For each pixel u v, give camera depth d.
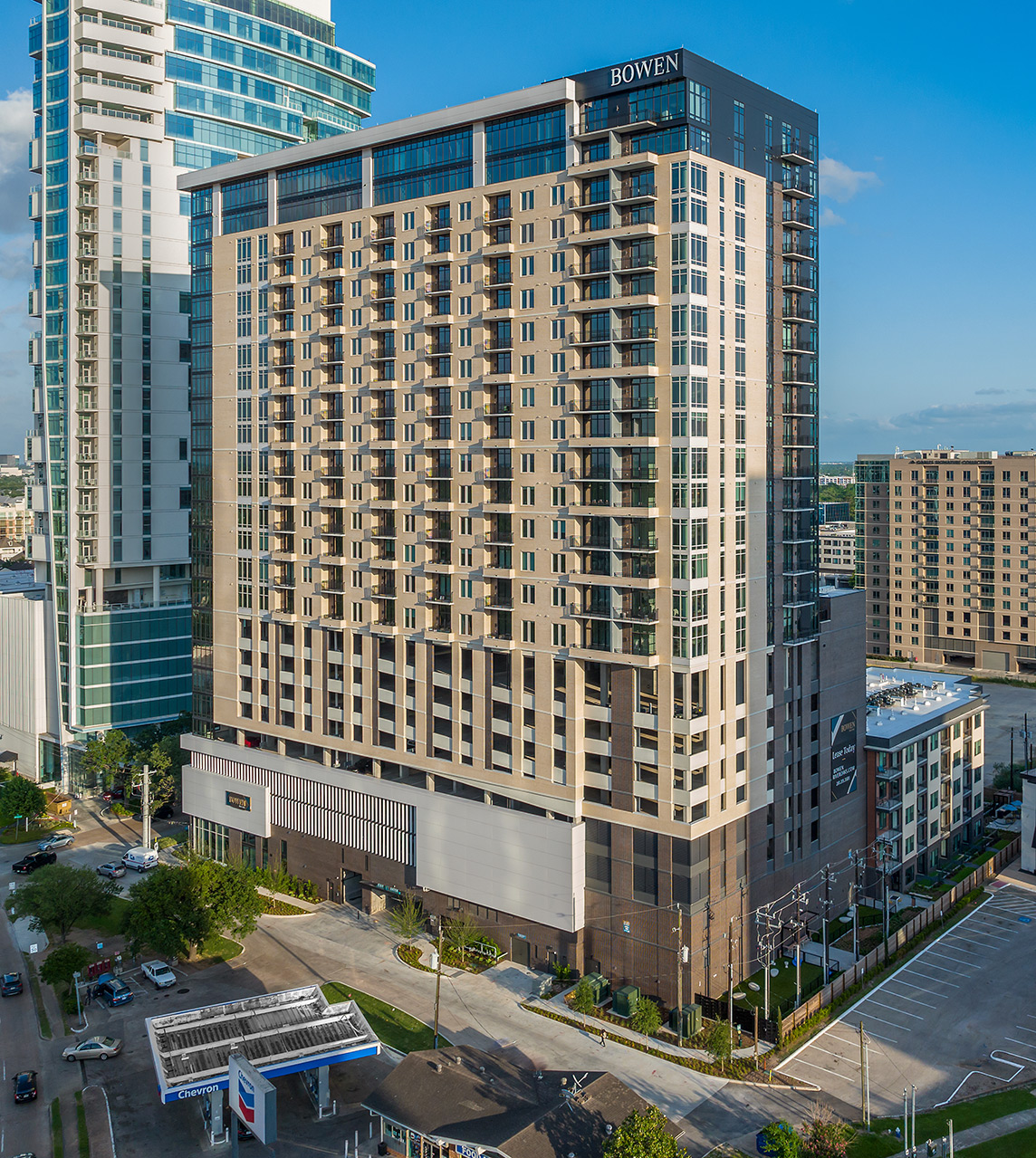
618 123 86.50
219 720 125.44
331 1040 76.19
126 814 143.75
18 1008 92.00
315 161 110.62
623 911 88.94
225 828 123.94
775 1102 74.88
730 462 88.75
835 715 105.38
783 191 94.62
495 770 97.38
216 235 121.31
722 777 88.69
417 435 102.31
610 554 87.62
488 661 97.44
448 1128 65.88
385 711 107.56
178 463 157.38
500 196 94.81
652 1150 59.84
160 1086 70.31
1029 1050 81.38
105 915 104.00
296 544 114.44
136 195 150.25
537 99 89.81
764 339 92.88
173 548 157.50
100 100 146.62
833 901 106.25
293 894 114.56
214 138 157.62
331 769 111.19
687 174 82.94
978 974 94.06
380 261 105.44
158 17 149.50
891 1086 76.75
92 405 150.38
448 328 99.94
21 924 109.94
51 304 152.38
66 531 151.62
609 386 87.44
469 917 99.56
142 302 152.25
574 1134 65.19
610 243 86.44
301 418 113.56
